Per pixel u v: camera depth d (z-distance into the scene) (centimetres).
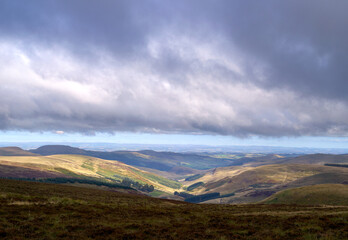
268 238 1931
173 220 2631
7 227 1856
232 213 3528
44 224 2038
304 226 2308
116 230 2027
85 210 2794
